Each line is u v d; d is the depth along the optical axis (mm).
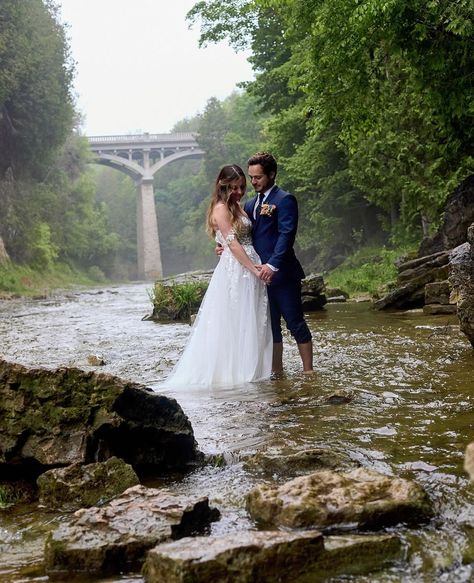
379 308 11359
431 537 2213
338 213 31922
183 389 5160
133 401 3287
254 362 5336
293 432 3660
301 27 12648
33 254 48438
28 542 2441
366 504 2354
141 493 2574
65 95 50344
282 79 28703
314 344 7242
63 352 7977
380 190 20906
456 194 12703
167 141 91000
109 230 115312
